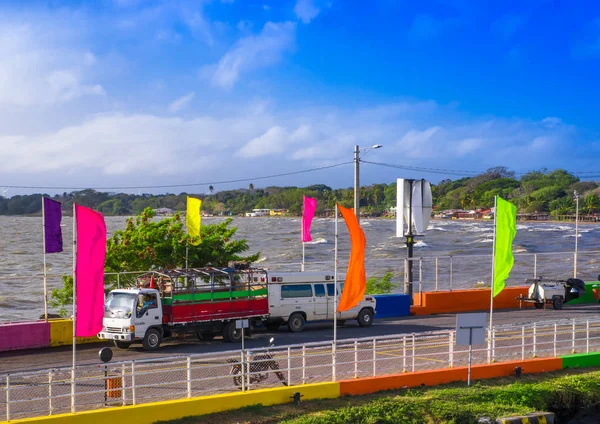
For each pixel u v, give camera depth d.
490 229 193.75
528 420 17.77
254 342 26.61
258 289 27.67
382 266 87.81
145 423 15.76
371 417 17.08
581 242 141.00
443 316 34.78
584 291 38.97
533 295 36.97
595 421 20.47
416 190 35.91
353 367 21.33
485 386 20.38
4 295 61.38
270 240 149.12
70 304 35.50
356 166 35.66
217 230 36.38
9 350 24.42
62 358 23.09
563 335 27.83
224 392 17.91
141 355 23.66
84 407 16.55
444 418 17.61
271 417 16.73
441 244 134.38
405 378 19.84
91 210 16.50
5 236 171.50
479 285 63.75
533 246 129.75
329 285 30.08
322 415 16.88
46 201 24.59
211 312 26.06
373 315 31.19
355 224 20.45
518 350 24.31
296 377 19.72
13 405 16.89
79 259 16.31
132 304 24.30
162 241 34.38
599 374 22.00
